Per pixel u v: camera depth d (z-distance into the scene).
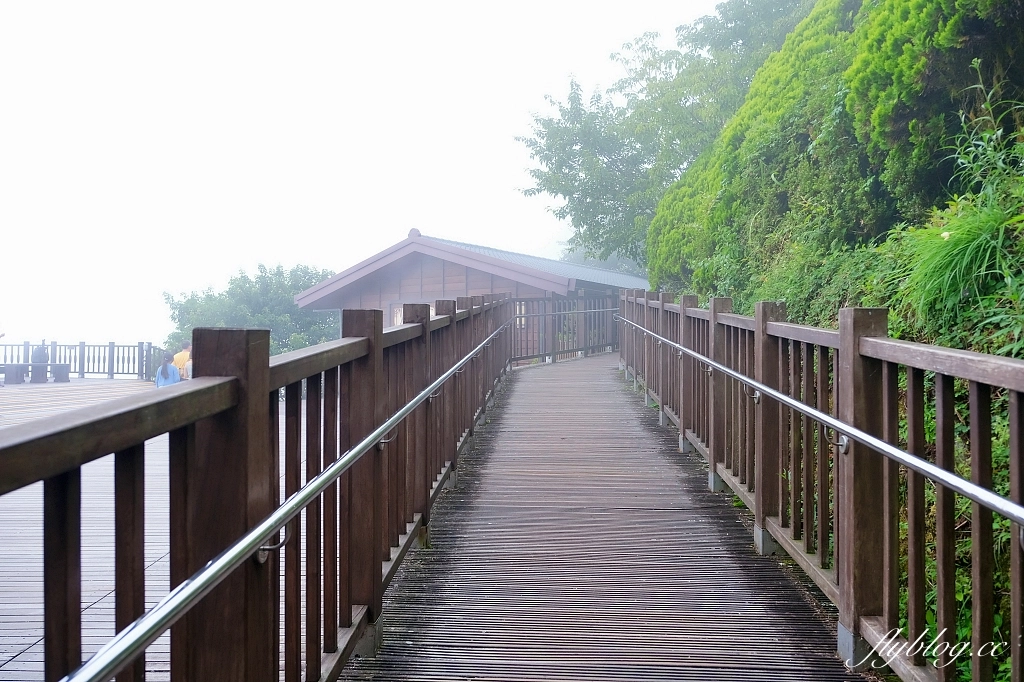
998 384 1.63
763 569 3.53
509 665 2.61
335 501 2.33
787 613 3.04
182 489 1.39
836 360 2.65
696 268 9.84
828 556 3.00
